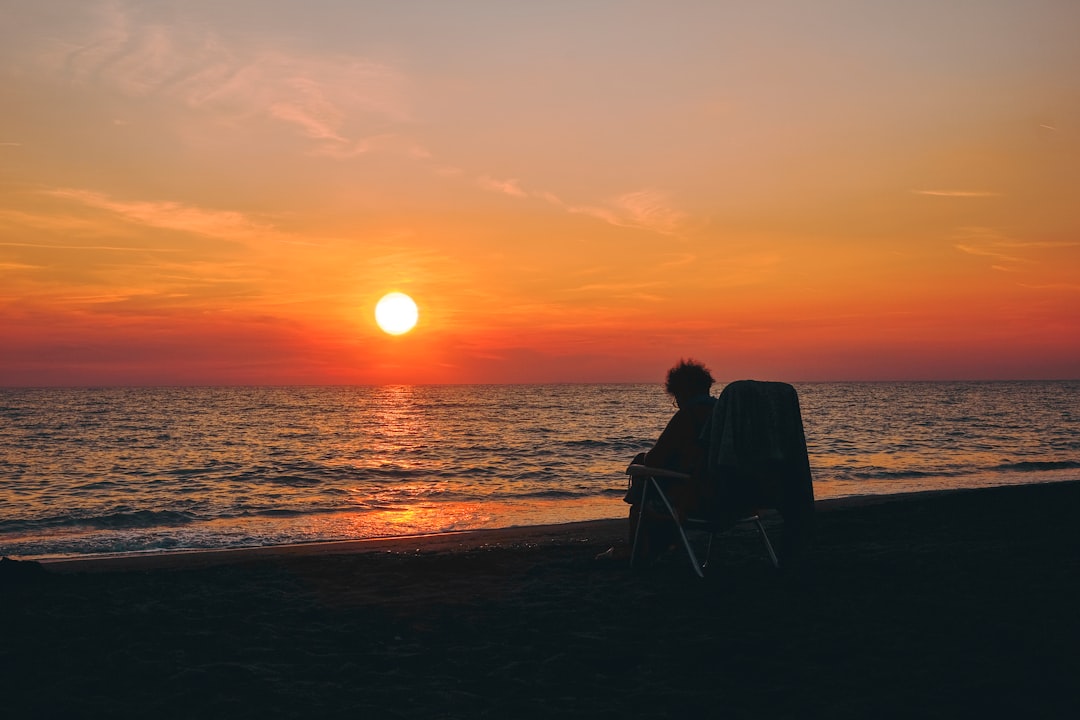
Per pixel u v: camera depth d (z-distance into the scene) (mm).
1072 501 11195
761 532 6160
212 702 3664
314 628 5125
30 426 51812
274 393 176875
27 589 6406
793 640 4406
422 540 10438
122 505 17188
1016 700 3400
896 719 3234
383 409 83938
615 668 4117
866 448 30406
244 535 12219
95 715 3514
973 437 36250
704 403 5789
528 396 137000
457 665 4254
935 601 5145
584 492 18781
